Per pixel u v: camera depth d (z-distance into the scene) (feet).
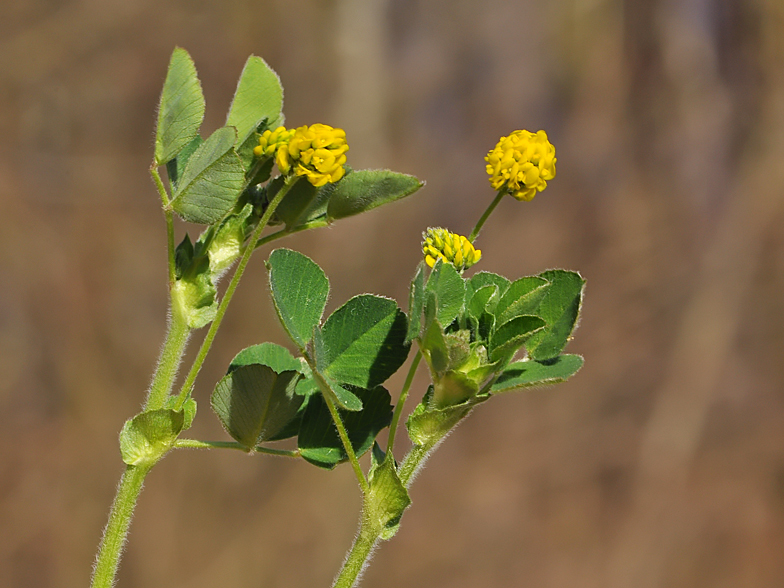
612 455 33.94
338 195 5.96
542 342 6.21
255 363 6.07
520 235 36.68
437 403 5.70
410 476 5.69
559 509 32.83
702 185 38.52
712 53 40.04
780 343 35.78
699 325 35.78
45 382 28.68
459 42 38.22
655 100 39.65
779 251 36.47
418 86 37.09
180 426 5.79
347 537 28.58
